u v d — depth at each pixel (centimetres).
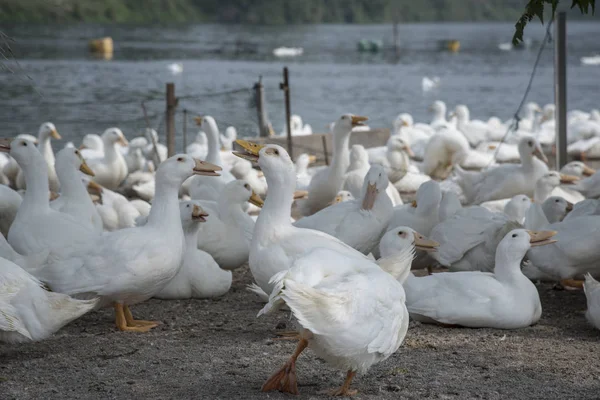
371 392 594
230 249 977
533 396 590
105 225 1174
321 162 1958
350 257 593
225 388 598
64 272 732
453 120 2842
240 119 2316
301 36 9950
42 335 638
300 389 599
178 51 6831
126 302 766
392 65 5953
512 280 780
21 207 852
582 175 1459
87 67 5009
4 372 640
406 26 14388
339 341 532
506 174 1416
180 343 722
